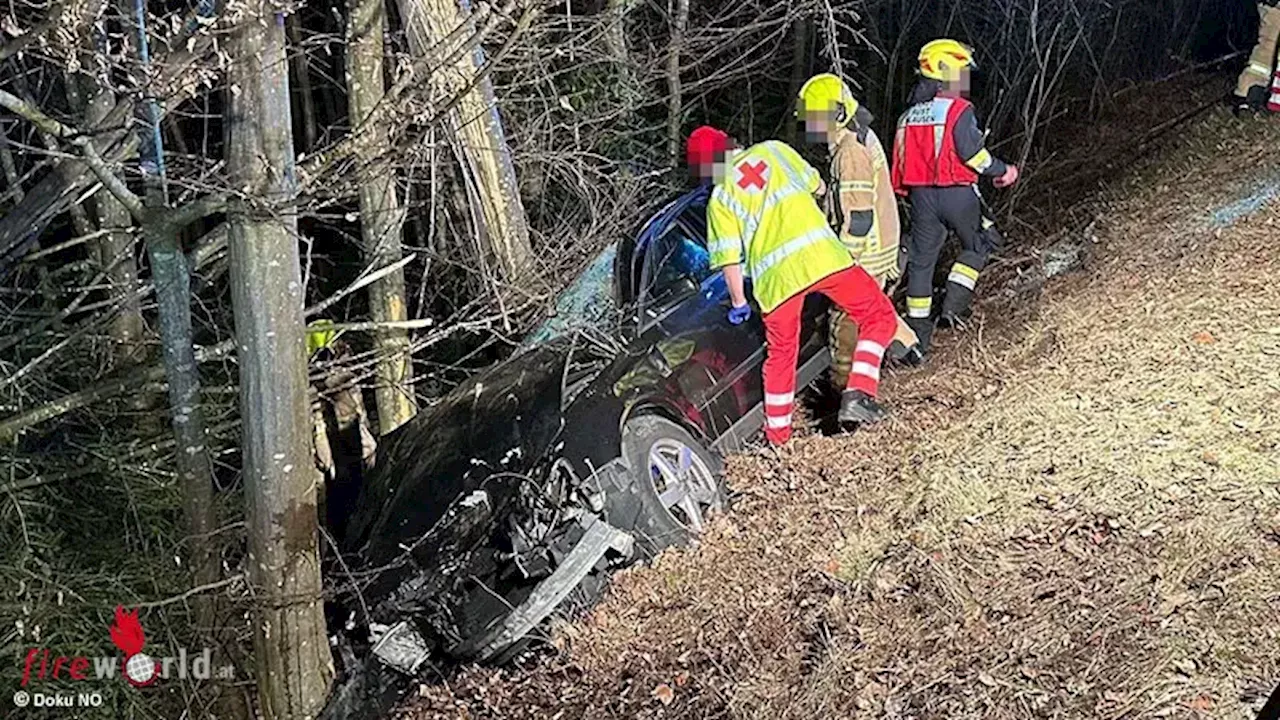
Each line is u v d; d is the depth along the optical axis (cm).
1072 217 819
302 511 430
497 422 520
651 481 484
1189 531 404
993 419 530
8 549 533
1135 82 1117
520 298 618
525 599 452
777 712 393
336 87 820
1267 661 340
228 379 628
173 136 696
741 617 449
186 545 495
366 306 802
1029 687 361
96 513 582
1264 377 494
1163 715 332
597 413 489
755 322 578
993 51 1084
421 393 713
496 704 453
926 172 621
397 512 511
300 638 445
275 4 356
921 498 485
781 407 550
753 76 1048
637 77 850
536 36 663
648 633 459
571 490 463
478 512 482
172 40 343
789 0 886
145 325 609
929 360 646
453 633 462
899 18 1117
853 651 405
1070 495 450
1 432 488
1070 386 538
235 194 373
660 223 588
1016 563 422
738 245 529
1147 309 596
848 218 554
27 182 591
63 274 634
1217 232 673
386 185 620
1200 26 1130
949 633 398
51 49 324
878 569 449
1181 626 362
